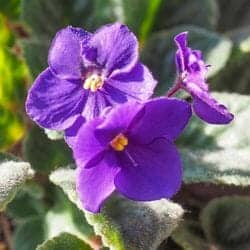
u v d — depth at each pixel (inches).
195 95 3.9
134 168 3.8
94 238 4.7
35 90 3.8
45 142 5.1
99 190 3.7
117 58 3.8
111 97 3.8
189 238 4.8
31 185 5.1
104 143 3.7
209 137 4.9
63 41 3.9
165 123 3.8
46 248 4.4
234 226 4.9
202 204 5.2
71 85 3.9
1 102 5.2
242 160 4.4
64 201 4.9
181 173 3.8
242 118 4.8
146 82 3.8
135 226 4.1
